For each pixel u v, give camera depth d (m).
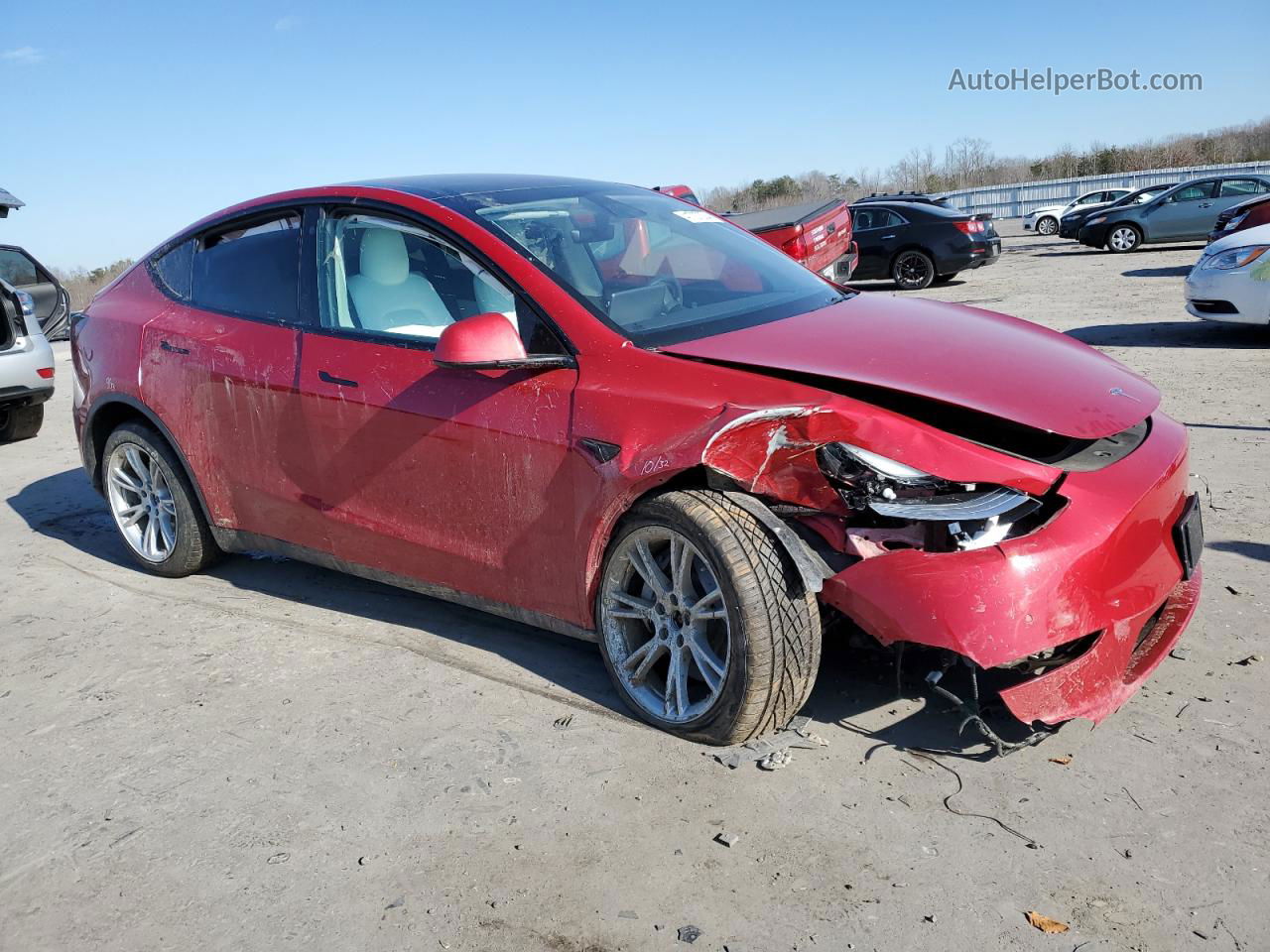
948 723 2.94
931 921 2.19
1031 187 43.72
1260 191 20.36
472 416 3.23
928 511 2.55
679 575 2.86
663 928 2.23
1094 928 2.14
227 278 4.20
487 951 2.20
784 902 2.28
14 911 2.43
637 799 2.68
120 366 4.42
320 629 3.95
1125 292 13.58
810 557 2.67
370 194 3.74
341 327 3.71
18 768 3.06
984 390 2.78
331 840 2.61
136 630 4.05
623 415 2.91
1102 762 2.72
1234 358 8.23
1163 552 2.78
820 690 3.17
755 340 3.08
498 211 3.56
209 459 4.14
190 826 2.71
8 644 3.99
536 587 3.24
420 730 3.11
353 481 3.65
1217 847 2.37
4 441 8.12
